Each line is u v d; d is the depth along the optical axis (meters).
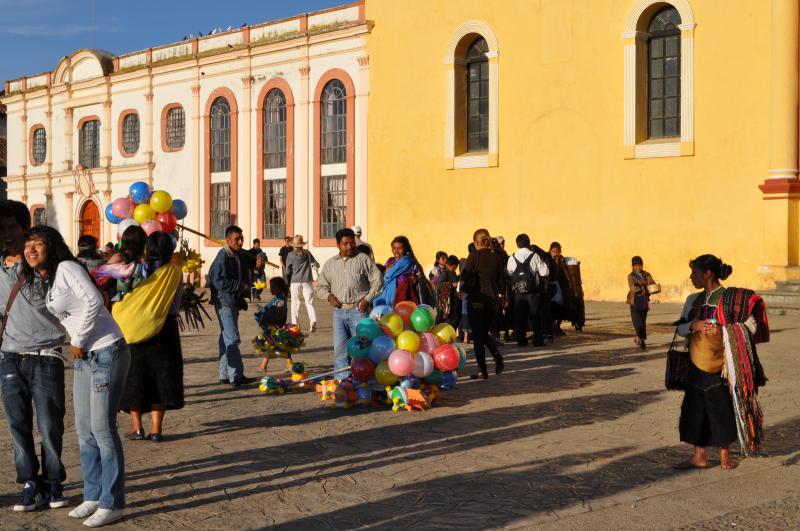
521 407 9.82
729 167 22.47
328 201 31.48
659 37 24.08
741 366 7.03
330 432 8.63
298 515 6.09
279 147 33.00
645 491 6.57
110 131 39.06
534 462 7.44
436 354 9.95
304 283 18.11
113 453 5.94
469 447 7.98
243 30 33.97
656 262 23.77
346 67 30.55
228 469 7.27
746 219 22.20
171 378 8.21
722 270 7.27
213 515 6.10
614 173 24.47
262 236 33.59
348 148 30.55
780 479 6.89
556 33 25.48
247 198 34.00
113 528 5.84
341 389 9.77
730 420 7.08
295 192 32.44
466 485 6.77
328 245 31.31
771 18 21.70
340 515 6.08
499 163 26.77
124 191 38.50
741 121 22.25
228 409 9.81
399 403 9.59
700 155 22.94
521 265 14.96
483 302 11.71
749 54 22.09
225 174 34.88
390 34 29.27
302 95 31.94
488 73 27.34
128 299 7.93
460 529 5.77
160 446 8.09
